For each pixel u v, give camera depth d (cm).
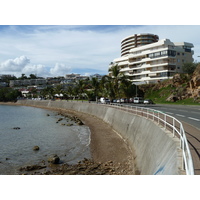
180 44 7731
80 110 6109
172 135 1170
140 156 1591
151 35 10444
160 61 7406
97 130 3216
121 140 2397
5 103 13125
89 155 2028
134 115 2362
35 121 4756
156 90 6794
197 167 729
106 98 6488
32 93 15412
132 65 8750
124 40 11338
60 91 11562
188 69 6612
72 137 2903
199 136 1202
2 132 3397
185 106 3978
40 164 1802
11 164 1817
